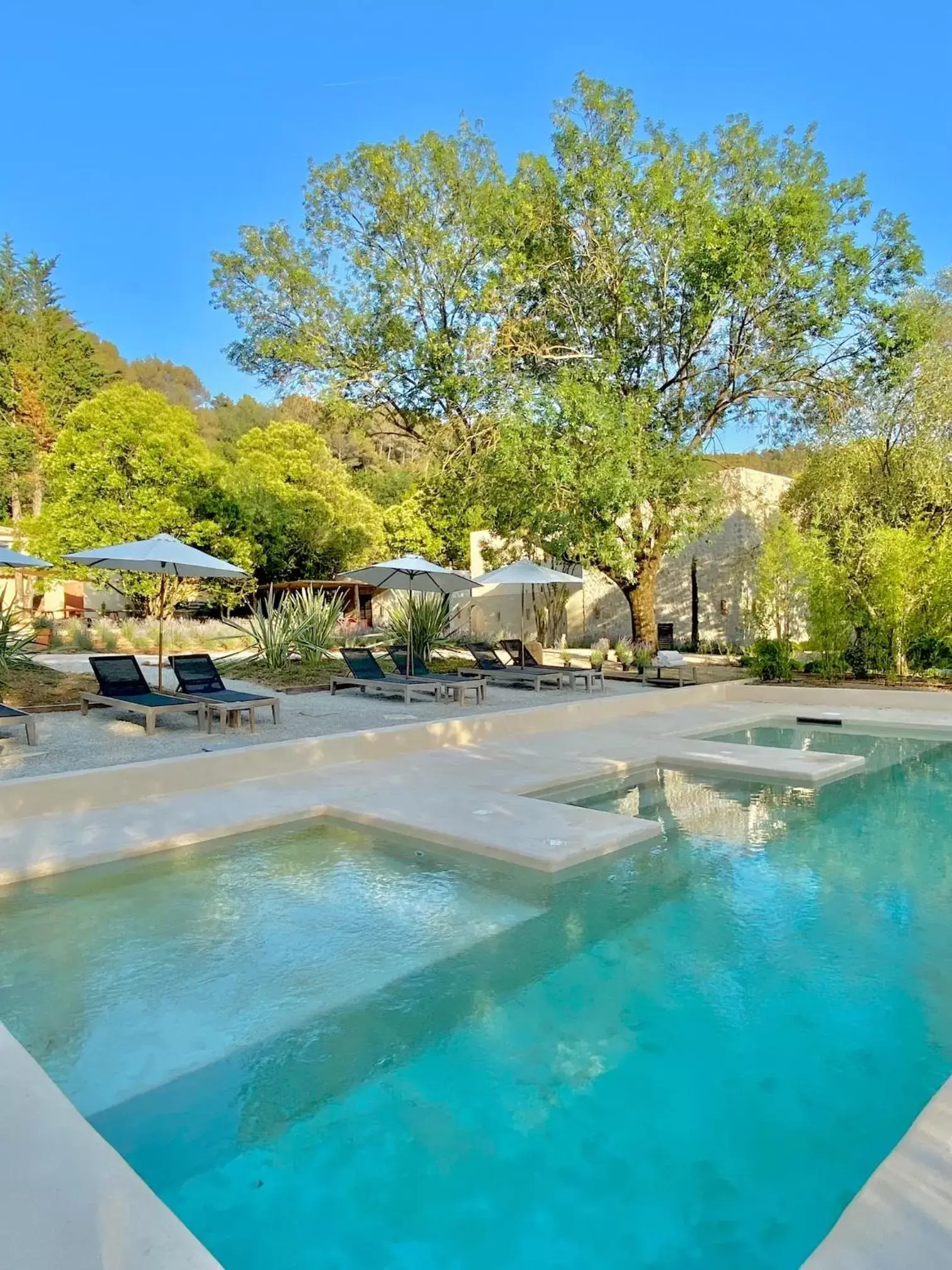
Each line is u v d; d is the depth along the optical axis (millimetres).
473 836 5543
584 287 16875
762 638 15742
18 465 32469
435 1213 2410
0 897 4746
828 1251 1918
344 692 12867
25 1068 2771
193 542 22922
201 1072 3078
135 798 6551
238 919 4500
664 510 16734
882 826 6402
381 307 20641
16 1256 1839
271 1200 2457
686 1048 3270
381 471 40625
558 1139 2740
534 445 14531
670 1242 2289
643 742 9289
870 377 15852
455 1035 3354
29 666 12391
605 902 4793
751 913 4652
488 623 25547
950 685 13211
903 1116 2850
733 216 14719
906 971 3926
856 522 15758
